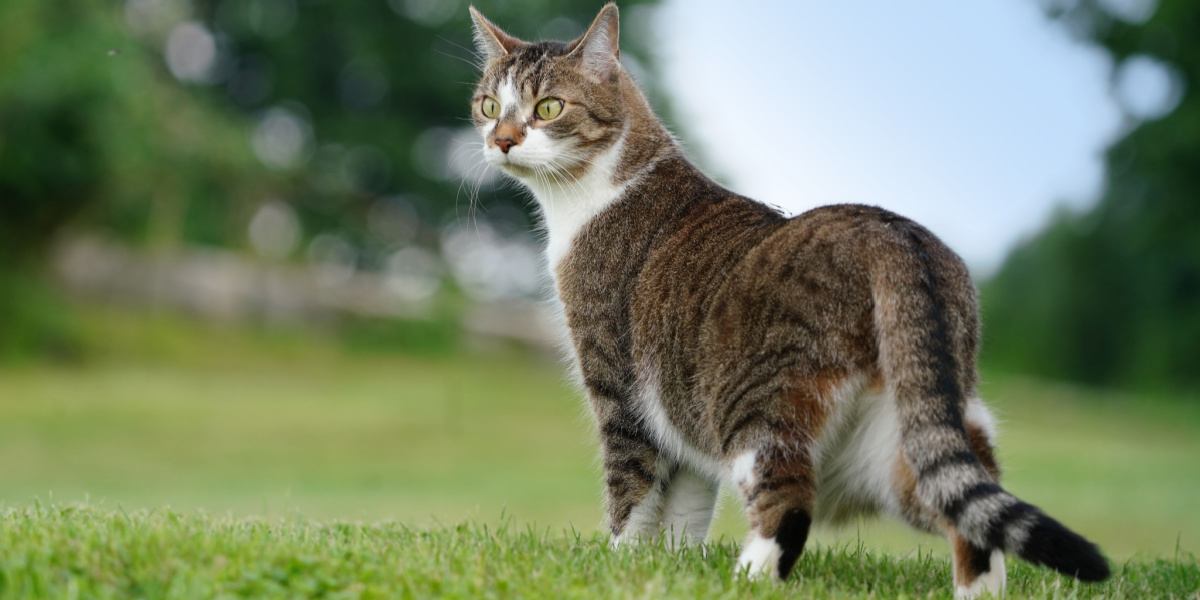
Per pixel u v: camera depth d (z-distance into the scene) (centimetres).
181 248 2945
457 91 3066
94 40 2414
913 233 489
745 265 507
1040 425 2377
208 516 631
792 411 480
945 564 597
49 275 2677
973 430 481
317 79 3145
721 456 514
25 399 2014
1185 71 2419
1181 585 579
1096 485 1498
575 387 630
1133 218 2858
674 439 556
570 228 602
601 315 580
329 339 2880
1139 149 2462
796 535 479
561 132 605
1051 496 1373
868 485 490
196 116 2719
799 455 481
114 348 2533
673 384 537
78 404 1988
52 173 2472
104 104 2419
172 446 1734
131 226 2728
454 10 2983
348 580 443
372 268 3200
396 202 3209
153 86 2627
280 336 2819
